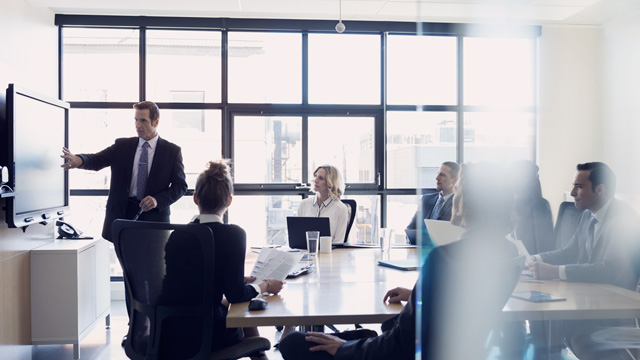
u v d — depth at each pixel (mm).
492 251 624
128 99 5113
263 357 2062
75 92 5070
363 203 5363
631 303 604
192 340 1712
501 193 605
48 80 4758
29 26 4355
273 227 5312
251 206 5281
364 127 5371
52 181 3371
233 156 5242
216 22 5074
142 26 5035
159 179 3480
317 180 3566
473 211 619
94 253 3576
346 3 4559
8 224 2707
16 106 2789
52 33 4852
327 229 2957
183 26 5059
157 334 1703
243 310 1591
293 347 1469
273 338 3617
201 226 1637
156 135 3588
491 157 599
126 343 1849
